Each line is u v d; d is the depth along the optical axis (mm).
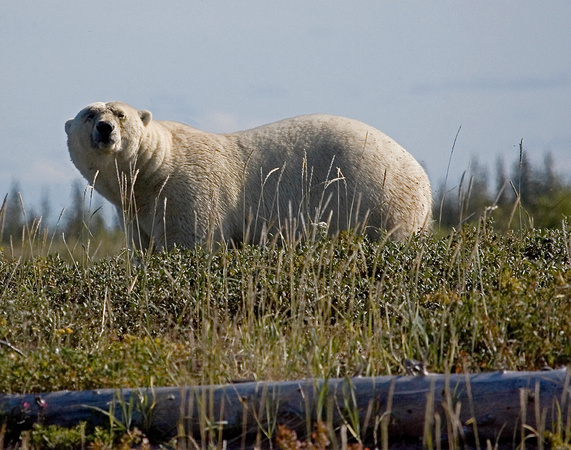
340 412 15477
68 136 33094
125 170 32094
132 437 15555
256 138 33562
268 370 17781
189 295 23578
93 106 31922
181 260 27188
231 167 32781
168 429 16141
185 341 21328
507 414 15102
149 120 32312
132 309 23891
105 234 37281
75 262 27344
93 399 16391
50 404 16391
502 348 18016
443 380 15445
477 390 15250
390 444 15609
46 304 23703
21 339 21172
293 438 14695
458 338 18703
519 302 19141
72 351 18328
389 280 23391
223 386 16094
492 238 27297
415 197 33094
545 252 27016
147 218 32906
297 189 32781
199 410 15617
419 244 26797
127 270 25766
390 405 15352
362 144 32906
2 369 17438
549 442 15031
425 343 18859
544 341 17969
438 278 24203
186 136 33281
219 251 27578
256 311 23703
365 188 32281
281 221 32656
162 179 32156
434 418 15297
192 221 31781
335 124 33656
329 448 15180
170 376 17422
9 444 16094
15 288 25812
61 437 15656
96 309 24141
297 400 15797
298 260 25156
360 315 22469
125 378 17422
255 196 32844
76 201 32625
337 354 18922
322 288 23156
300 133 33406
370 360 17625
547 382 15055
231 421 15898
